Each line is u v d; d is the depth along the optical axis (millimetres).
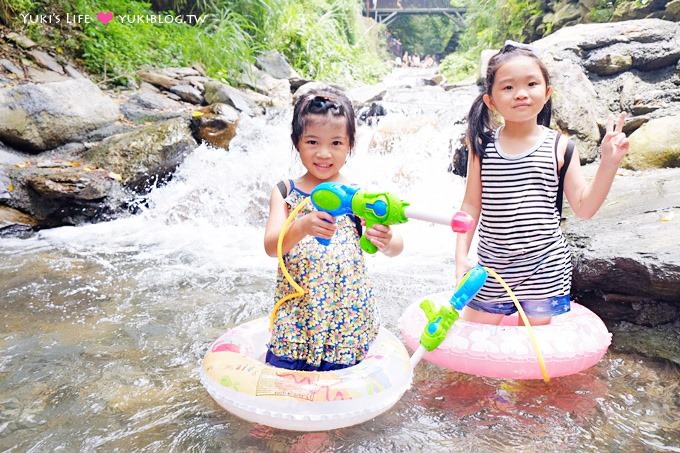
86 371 2326
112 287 3324
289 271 2035
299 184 2131
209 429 1896
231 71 8125
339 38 12125
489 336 2186
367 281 2105
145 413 2010
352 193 1818
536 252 2373
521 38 8945
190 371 2330
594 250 2791
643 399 2064
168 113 6172
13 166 4859
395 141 5738
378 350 2029
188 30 8570
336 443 1808
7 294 3203
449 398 2094
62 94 5508
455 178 5305
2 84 5641
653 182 3861
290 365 2029
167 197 5109
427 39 23531
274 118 6629
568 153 2354
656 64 5129
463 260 2488
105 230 4621
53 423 1952
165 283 3393
